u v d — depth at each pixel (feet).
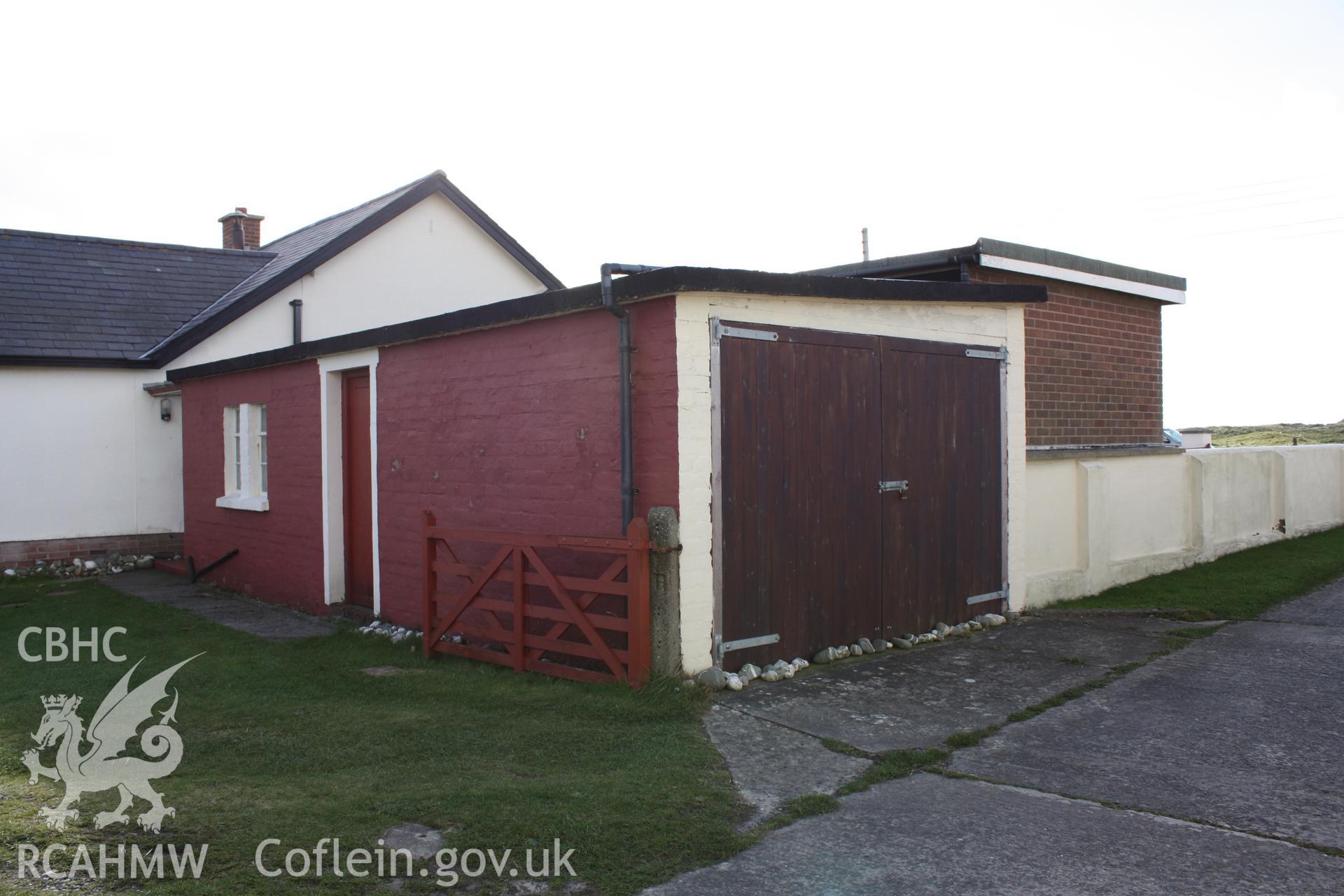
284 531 33.24
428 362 26.50
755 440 20.58
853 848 12.20
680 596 19.01
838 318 22.57
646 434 19.83
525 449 23.18
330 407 30.81
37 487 43.39
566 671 20.33
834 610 22.34
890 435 23.88
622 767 14.98
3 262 48.44
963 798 13.85
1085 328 34.68
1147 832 12.63
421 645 24.93
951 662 22.04
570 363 21.80
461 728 17.12
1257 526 40.78
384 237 53.83
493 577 21.99
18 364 42.42
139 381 45.78
